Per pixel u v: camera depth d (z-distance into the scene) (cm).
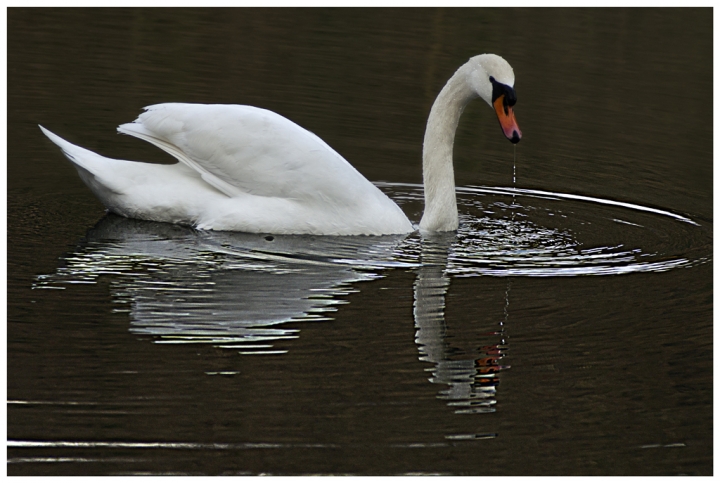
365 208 1454
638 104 2170
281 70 2303
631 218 1591
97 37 2470
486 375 1029
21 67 2233
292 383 995
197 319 1132
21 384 970
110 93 2106
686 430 951
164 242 1376
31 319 1110
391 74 2292
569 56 2430
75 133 1891
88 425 908
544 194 1706
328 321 1138
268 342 1080
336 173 1444
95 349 1045
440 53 2425
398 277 1286
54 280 1222
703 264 1369
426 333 1115
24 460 855
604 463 891
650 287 1275
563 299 1227
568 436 931
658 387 1024
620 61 2416
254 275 1272
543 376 1034
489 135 2022
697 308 1209
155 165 1467
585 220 1577
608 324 1159
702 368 1063
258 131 1434
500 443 912
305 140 1448
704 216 1603
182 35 2527
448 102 1489
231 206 1430
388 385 998
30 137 1858
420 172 1814
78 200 1556
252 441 896
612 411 975
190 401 953
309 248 1381
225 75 2250
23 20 2566
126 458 864
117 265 1282
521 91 2212
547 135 2003
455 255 1382
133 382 981
